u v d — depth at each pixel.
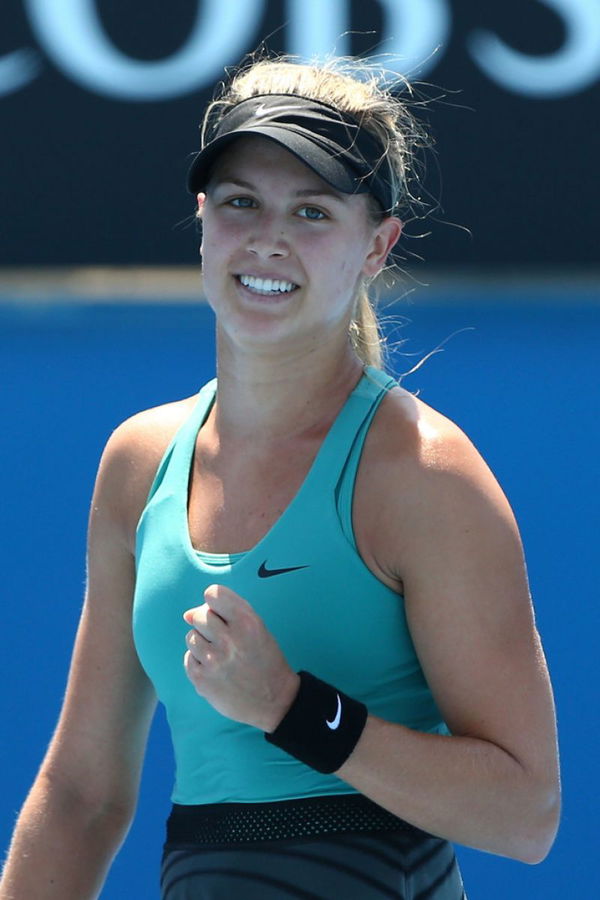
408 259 19.83
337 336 7.07
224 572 6.86
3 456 17.30
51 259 19.77
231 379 7.21
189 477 7.32
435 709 7.12
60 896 7.64
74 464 17.20
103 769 7.77
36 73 19.44
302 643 6.73
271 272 6.89
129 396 18.14
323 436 7.07
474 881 13.77
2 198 19.67
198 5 19.19
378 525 6.68
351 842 6.65
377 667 6.83
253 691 6.28
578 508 16.64
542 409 17.94
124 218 19.72
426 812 6.44
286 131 6.82
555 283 19.81
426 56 19.20
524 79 19.48
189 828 7.05
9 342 19.22
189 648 6.35
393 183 7.30
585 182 19.69
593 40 19.44
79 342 19.30
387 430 6.84
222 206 7.04
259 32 19.11
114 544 7.64
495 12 19.30
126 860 13.95
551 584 15.77
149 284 19.80
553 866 13.83
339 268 6.96
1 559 16.17
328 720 6.34
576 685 14.84
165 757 14.49
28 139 19.56
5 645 15.33
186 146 19.56
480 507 6.62
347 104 7.06
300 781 6.72
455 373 18.50
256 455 7.12
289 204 6.89
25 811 7.78
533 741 6.54
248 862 6.71
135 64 19.41
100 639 7.74
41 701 14.84
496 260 19.81
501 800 6.45
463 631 6.57
